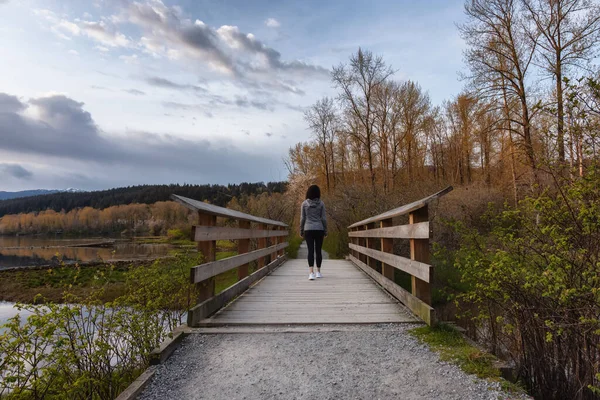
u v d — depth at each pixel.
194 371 2.51
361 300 4.76
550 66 14.90
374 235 6.34
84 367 2.88
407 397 2.10
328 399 2.09
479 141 20.97
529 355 3.15
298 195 28.14
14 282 18.06
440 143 36.25
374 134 26.31
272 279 6.82
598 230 2.64
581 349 2.71
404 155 28.73
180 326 3.49
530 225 3.15
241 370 2.51
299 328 3.43
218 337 3.19
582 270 2.63
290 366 2.57
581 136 3.03
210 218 3.70
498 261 3.01
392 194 17.91
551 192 3.10
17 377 2.19
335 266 9.36
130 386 2.23
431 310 3.29
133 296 3.32
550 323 2.53
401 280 9.80
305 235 6.80
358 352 2.81
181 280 3.90
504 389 2.18
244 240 5.45
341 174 32.78
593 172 2.74
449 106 33.34
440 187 19.11
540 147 3.48
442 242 9.00
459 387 2.21
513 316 3.30
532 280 2.71
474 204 15.42
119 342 3.46
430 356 2.69
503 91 16.89
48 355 2.36
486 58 17.17
